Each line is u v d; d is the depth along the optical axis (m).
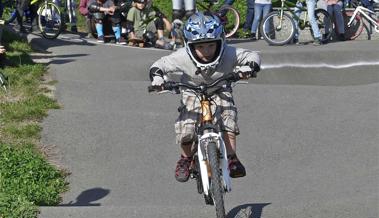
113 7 20.33
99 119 12.24
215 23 7.01
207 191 7.00
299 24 20.72
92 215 7.96
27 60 16.00
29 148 11.01
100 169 10.73
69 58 16.78
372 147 11.37
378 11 23.27
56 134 11.64
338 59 17.05
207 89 7.20
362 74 16.91
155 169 10.81
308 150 11.45
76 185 10.14
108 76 15.64
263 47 19.34
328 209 7.98
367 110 13.13
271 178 10.45
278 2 22.91
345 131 12.14
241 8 23.56
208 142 6.95
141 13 20.05
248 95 14.06
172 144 11.66
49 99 13.13
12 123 11.86
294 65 16.77
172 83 7.14
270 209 8.12
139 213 8.00
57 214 7.97
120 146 11.49
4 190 9.05
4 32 18.30
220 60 7.21
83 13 21.39
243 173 7.39
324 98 13.91
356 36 21.47
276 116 12.91
